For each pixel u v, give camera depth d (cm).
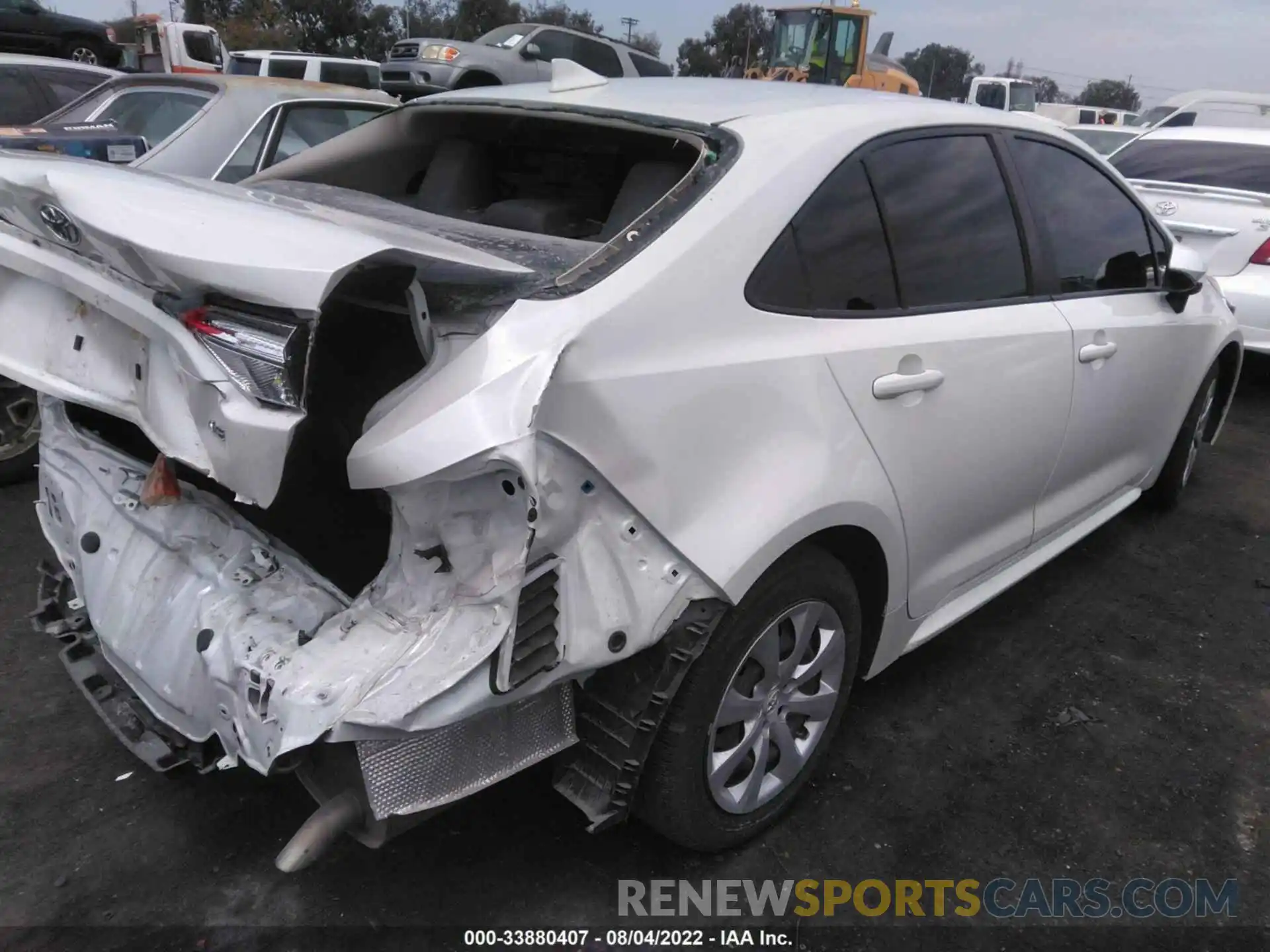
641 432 185
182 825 241
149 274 174
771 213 218
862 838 251
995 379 273
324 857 232
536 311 179
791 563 221
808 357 220
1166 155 738
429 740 177
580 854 238
